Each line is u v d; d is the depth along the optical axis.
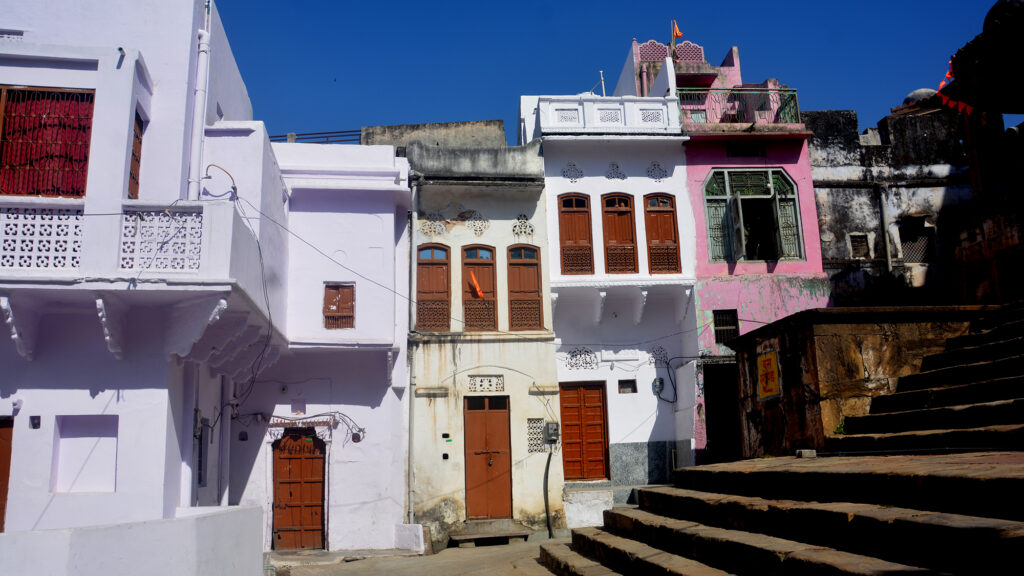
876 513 5.14
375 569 11.74
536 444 15.62
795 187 17.61
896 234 17.94
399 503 14.55
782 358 11.63
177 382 9.60
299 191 13.91
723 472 8.25
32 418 8.99
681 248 16.94
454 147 16.75
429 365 15.60
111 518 8.81
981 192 15.24
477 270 16.39
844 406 10.43
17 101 9.16
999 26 13.81
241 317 10.04
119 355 9.05
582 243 16.80
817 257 17.25
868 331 10.82
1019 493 4.43
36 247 8.73
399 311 15.13
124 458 8.98
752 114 18.89
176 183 10.24
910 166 18.38
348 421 14.41
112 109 9.24
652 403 16.84
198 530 6.99
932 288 17.72
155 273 8.70
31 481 8.86
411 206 15.45
